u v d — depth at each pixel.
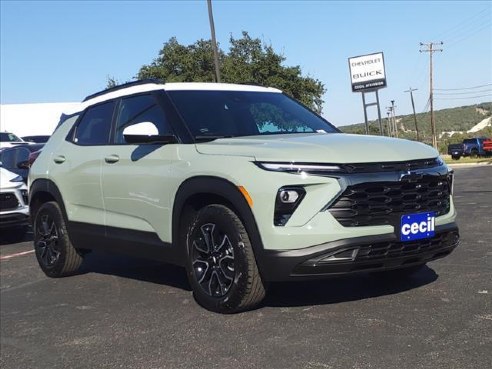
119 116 5.75
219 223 4.39
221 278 4.50
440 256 4.66
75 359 3.97
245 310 4.54
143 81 5.65
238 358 3.72
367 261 4.10
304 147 4.27
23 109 33.44
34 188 6.68
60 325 4.75
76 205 6.08
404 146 4.56
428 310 4.41
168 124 5.10
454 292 4.86
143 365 3.76
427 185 4.41
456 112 128.88
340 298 4.85
